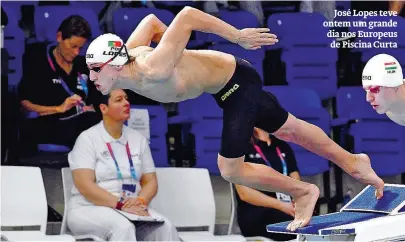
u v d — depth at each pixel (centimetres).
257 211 2875
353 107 3164
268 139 2938
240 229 2888
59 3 2989
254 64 3158
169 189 2814
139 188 2705
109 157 2670
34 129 2866
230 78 1919
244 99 1919
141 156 2731
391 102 2058
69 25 2892
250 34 1858
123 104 2675
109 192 2616
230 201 3062
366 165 2062
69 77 2900
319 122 3077
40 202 2627
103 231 2553
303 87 3147
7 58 2852
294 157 2948
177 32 1809
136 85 1850
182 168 2861
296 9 3222
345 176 3123
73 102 2898
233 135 1909
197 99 3034
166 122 3005
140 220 2555
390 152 3145
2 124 2836
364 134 3130
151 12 3062
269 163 2909
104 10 3047
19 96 2856
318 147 2016
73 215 2605
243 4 3186
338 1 3212
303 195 2005
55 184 2895
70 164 2653
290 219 2875
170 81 1830
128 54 1848
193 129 3012
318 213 3106
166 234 2594
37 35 2903
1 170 2614
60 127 2888
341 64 3212
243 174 1966
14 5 2903
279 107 1973
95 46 1827
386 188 2134
